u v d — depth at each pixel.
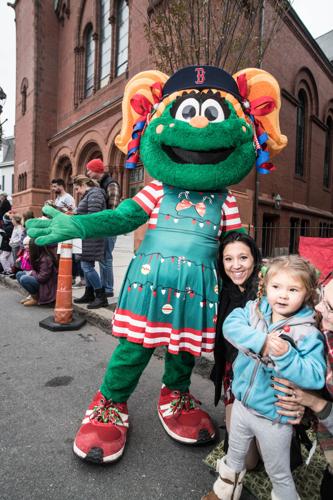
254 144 2.05
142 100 2.14
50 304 5.14
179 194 1.94
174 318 1.83
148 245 1.92
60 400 2.51
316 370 1.28
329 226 15.86
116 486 1.72
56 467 1.83
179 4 3.82
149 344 1.83
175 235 1.87
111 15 11.72
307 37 11.93
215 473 1.83
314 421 1.53
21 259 5.81
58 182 5.81
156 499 1.65
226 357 1.86
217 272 1.97
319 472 1.76
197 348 1.87
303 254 4.38
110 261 5.06
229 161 1.89
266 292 1.49
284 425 1.44
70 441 2.05
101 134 11.90
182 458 1.95
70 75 14.66
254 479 1.74
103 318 4.16
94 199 4.32
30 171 15.88
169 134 1.84
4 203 9.92
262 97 2.09
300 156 13.45
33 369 3.03
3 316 4.63
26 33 16.27
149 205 1.96
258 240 9.94
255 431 1.47
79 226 1.77
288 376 1.28
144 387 2.75
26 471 1.80
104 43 12.72
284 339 1.33
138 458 1.94
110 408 2.00
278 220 11.08
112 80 11.86
